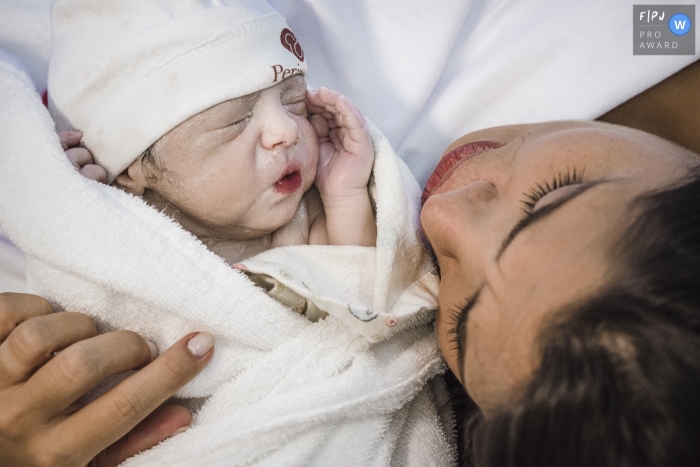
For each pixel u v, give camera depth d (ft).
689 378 1.39
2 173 2.17
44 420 1.82
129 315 2.17
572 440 1.51
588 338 1.49
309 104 2.67
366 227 2.66
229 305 2.09
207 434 1.97
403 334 2.35
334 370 2.12
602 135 1.85
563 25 2.81
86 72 2.28
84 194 2.13
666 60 2.70
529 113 2.91
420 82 2.97
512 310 1.67
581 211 1.64
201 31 2.22
